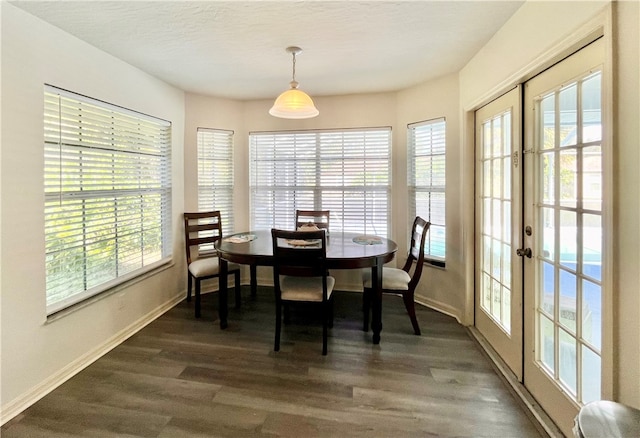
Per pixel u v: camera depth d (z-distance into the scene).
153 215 3.07
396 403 1.79
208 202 3.72
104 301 2.38
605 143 1.20
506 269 2.17
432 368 2.13
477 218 2.67
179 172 3.38
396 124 3.52
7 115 1.70
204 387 1.93
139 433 1.57
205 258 3.66
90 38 2.17
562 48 1.45
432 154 3.18
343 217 3.75
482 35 2.16
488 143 2.45
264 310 3.16
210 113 3.65
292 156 3.85
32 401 1.80
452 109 2.91
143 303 2.84
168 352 2.35
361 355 2.30
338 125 3.67
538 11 1.63
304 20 1.96
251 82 3.16
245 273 3.99
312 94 3.59
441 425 1.62
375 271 2.46
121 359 2.25
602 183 1.23
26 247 1.81
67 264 2.14
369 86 3.30
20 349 1.77
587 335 1.41
